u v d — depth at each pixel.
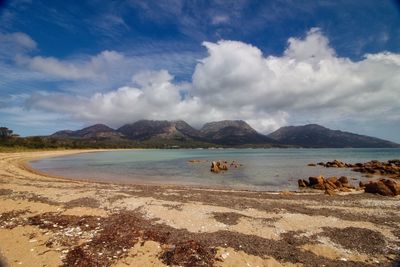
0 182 33.56
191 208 20.95
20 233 15.36
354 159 111.25
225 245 13.98
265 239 14.90
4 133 152.38
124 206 21.27
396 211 21.00
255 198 26.42
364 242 14.50
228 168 66.81
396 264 12.13
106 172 56.81
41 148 153.38
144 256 12.73
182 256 12.65
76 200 23.06
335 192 31.70
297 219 18.45
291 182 42.88
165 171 59.78
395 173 54.25
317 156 139.00
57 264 11.91
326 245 14.11
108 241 14.23
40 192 26.50
